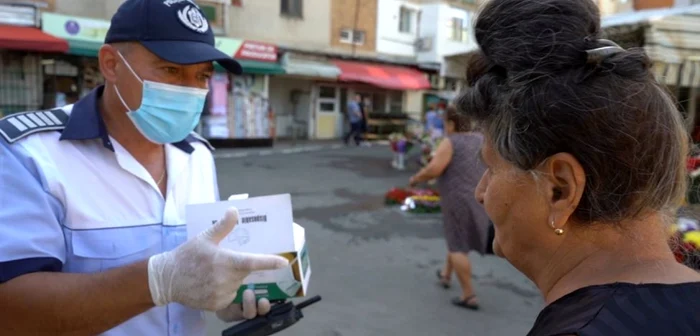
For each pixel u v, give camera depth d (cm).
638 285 78
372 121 1972
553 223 85
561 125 79
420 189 898
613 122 77
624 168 79
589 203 82
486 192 95
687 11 507
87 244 145
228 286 118
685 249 106
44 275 124
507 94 85
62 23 1156
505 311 422
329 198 877
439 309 423
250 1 1588
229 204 142
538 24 83
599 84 79
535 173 84
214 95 1476
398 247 597
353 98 2073
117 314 121
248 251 141
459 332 383
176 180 169
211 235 120
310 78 1897
